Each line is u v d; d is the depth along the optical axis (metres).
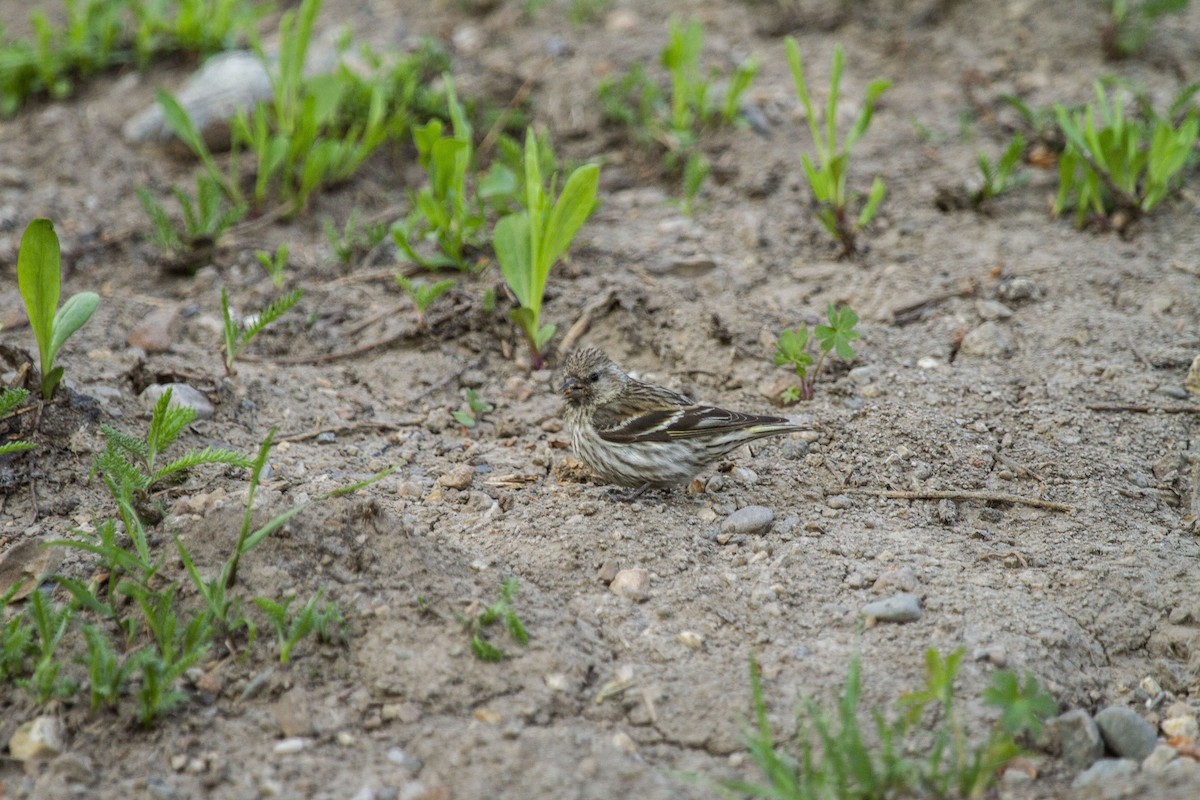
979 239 14.57
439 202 13.76
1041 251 14.22
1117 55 18.25
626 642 8.71
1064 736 7.88
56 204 15.49
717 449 10.32
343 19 20.19
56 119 17.48
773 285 13.92
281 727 7.85
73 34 18.28
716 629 8.87
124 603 8.59
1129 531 10.02
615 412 10.48
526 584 9.14
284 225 15.25
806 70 18.33
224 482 10.16
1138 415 11.46
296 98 16.22
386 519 9.12
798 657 8.56
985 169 14.95
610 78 17.67
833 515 10.34
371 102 16.45
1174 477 10.75
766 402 11.95
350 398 12.04
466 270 13.98
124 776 7.52
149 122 16.83
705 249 14.53
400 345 12.95
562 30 19.41
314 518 9.02
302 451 10.98
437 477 10.81
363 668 8.20
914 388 11.93
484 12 20.16
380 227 14.51
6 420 10.22
